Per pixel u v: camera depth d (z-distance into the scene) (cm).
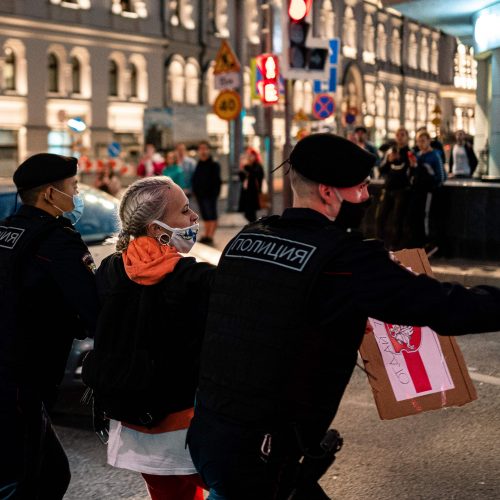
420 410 304
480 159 2239
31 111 3672
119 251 296
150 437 287
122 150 4125
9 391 291
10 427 291
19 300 293
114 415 281
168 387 275
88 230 656
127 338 276
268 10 2047
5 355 292
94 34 3928
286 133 1389
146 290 276
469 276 1080
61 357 307
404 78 6812
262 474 233
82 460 493
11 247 298
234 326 238
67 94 3841
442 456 496
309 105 5628
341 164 237
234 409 233
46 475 308
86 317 295
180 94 4509
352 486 453
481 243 1222
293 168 245
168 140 2903
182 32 4488
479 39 1966
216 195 1636
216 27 4781
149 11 4244
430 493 443
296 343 229
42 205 314
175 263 277
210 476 240
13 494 295
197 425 244
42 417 301
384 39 6531
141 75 4219
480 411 578
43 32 3694
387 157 1320
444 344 308
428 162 1234
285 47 1288
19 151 3659
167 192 293
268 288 233
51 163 311
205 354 245
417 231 1247
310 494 240
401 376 303
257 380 230
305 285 228
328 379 232
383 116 6550
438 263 1196
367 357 303
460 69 7769
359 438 528
